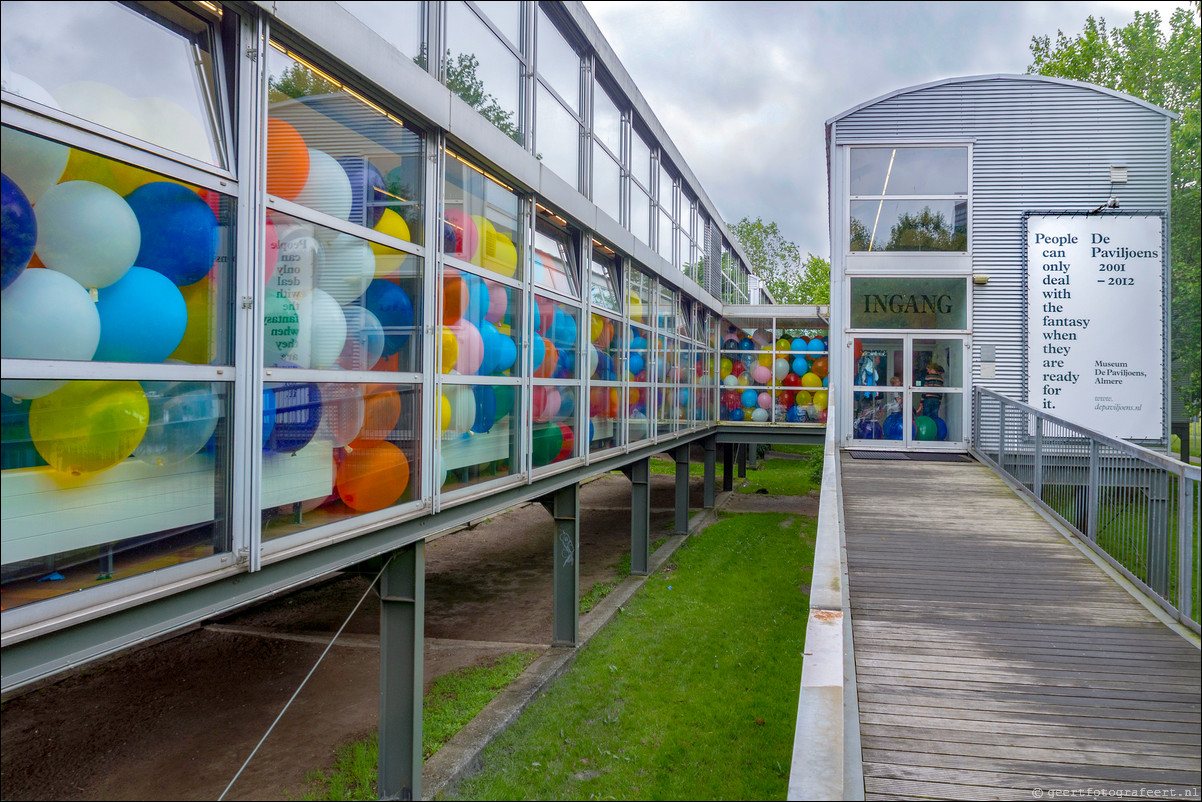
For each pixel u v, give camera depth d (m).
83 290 2.57
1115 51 25.55
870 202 13.20
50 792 5.05
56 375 2.48
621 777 5.37
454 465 5.34
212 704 6.57
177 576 2.93
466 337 5.47
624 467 11.68
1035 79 12.77
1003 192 12.84
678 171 13.55
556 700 6.72
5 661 2.36
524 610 9.72
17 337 2.39
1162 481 5.73
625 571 11.60
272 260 3.48
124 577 2.73
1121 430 12.41
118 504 2.71
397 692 4.93
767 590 10.53
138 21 2.78
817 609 3.40
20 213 2.36
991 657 4.70
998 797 3.26
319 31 3.57
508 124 6.14
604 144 9.29
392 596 4.95
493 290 6.02
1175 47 23.52
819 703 2.60
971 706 4.07
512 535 15.20
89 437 2.59
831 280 13.28
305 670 7.44
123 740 5.84
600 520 16.72
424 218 4.77
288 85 3.59
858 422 13.14
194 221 2.98
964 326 12.85
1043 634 5.07
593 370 8.78
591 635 8.48
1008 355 12.71
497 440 6.12
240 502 3.21
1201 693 4.23
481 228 5.77
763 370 17.75
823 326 18.12
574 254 8.30
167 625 2.94
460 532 15.52
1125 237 12.53
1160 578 5.73
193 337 3.04
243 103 3.21
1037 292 12.69
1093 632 5.11
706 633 8.62
